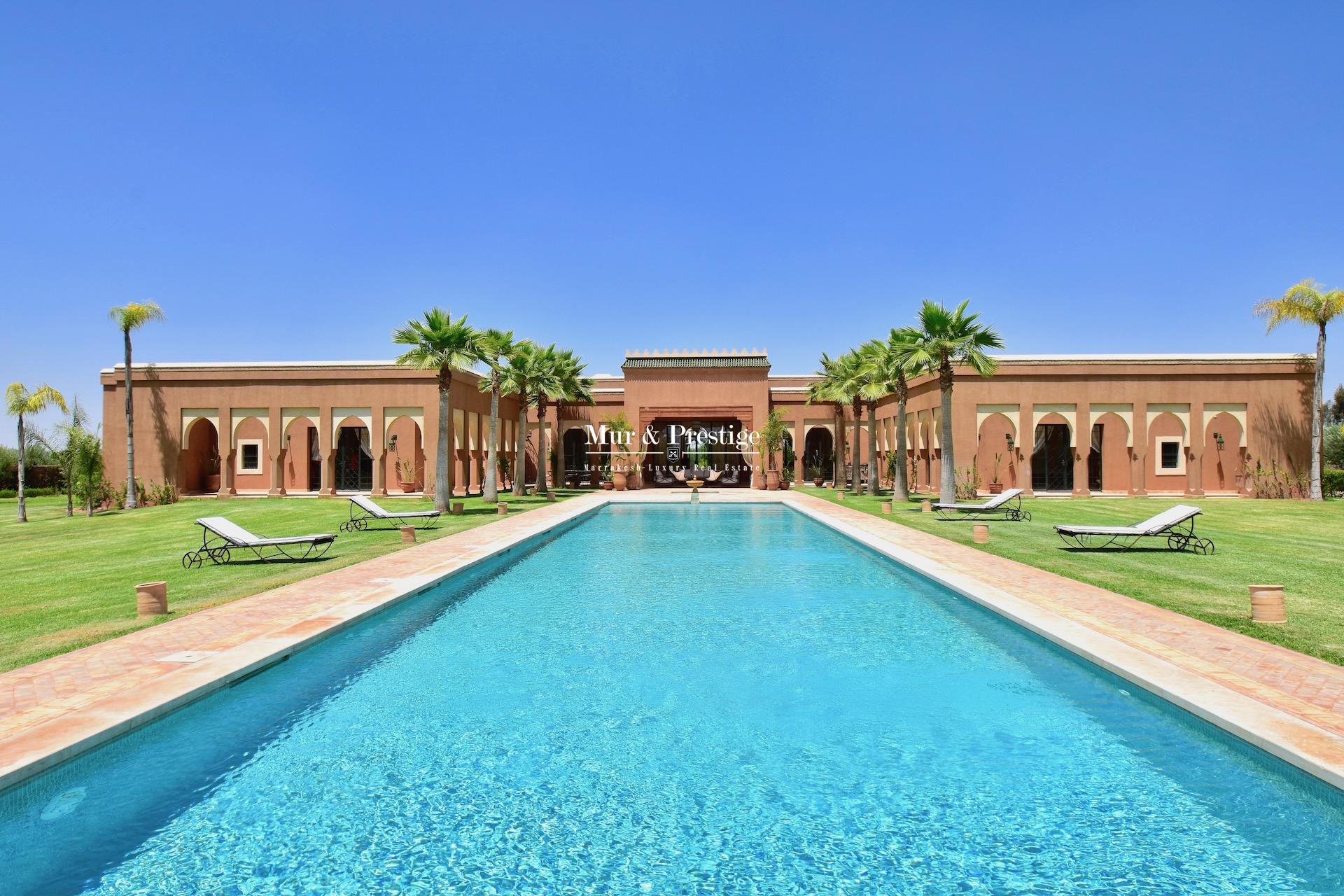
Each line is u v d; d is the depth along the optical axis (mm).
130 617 7633
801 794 4301
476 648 7219
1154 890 3391
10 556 13227
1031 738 5023
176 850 3770
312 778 4520
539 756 4805
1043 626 6977
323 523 18141
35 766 4074
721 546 14898
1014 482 25969
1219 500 24453
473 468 30500
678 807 4160
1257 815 4047
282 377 27359
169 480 27484
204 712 5395
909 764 4645
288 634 6824
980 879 3482
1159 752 4797
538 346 29250
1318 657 5895
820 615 8594
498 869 3588
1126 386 25953
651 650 7117
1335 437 32188
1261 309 24641
